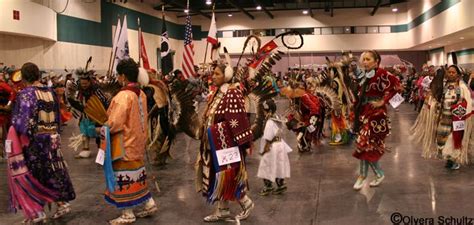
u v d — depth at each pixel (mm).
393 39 31516
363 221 4152
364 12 31719
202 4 29594
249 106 4516
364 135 5176
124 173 4004
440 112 6371
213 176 3998
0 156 7879
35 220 4125
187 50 10055
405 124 12531
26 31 16172
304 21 32469
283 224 4109
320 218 4270
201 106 11969
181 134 11258
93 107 4254
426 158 7238
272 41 4773
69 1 19875
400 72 20641
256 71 4625
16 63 17062
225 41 33156
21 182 3855
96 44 22109
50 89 4082
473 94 6582
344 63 8883
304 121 8125
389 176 5980
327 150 8383
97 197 5242
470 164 6641
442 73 6484
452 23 19328
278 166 5074
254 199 4996
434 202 4711
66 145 9594
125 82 4086
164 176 6316
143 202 4156
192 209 4668
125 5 24891
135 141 3982
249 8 31344
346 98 8859
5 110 7574
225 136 3889
